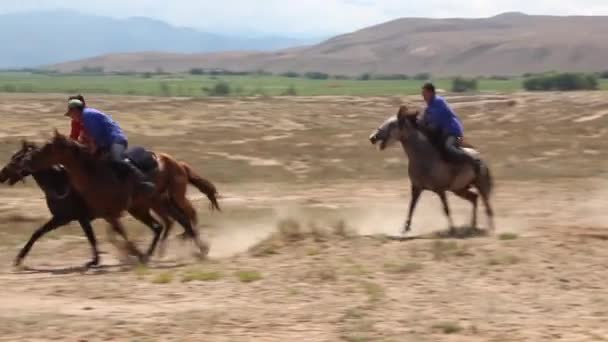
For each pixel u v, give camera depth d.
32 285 13.11
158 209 16.12
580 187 26.81
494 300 11.38
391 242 15.70
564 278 12.59
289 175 30.17
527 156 34.38
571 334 9.91
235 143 37.59
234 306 11.31
